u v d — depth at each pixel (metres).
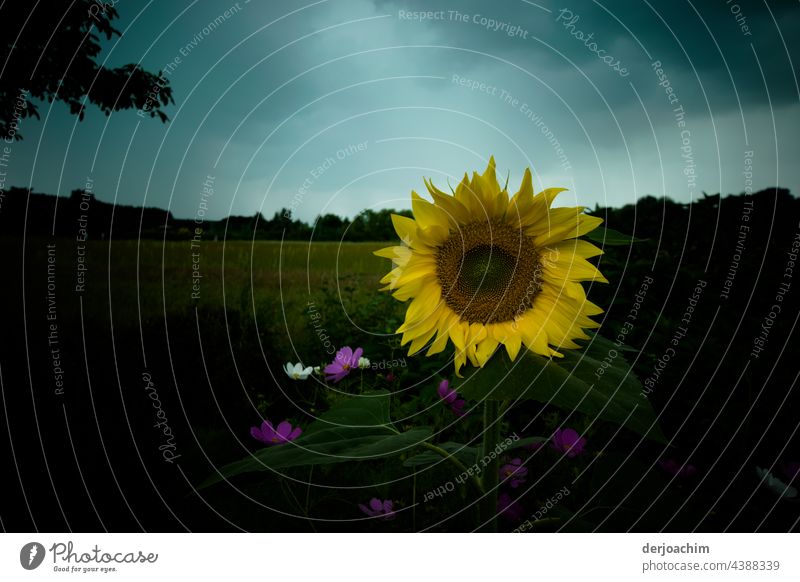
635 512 0.65
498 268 0.62
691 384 0.91
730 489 0.77
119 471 0.78
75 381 1.00
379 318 1.22
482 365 0.56
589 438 0.85
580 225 0.61
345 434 0.59
